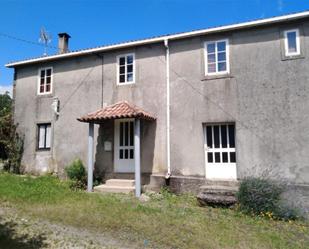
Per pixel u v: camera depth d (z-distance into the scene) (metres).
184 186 10.70
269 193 8.66
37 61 14.13
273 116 9.95
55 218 7.19
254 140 10.09
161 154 11.29
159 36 11.68
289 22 10.09
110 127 12.29
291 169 9.53
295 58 9.91
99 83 12.90
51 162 13.38
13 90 14.88
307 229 7.67
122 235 6.29
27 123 14.25
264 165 9.86
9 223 6.68
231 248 5.95
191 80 11.21
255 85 10.30
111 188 10.77
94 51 12.83
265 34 10.38
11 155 14.07
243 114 10.33
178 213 8.11
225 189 9.46
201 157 10.69
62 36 15.48
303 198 9.14
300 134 9.57
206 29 10.89
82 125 12.98
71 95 13.43
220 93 10.73
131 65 12.48
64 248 5.43
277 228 7.56
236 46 10.70
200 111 10.92
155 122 11.54
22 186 10.18
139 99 11.98
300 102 9.69
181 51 11.52
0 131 14.26
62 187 10.80
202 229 6.90
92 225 6.80
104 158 12.23
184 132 11.05
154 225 6.95
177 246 5.86
